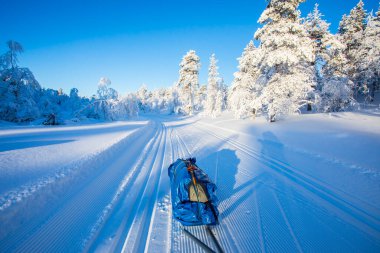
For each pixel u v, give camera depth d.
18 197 3.92
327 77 21.59
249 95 22.75
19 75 27.70
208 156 8.75
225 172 6.53
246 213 4.06
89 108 35.34
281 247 3.11
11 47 27.23
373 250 3.04
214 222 3.30
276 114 17.30
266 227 3.60
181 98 49.38
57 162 6.61
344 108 23.27
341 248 3.08
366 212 4.04
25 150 8.70
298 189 5.14
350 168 6.32
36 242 3.18
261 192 5.00
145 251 3.06
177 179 3.72
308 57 14.94
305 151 8.57
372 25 25.80
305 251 3.03
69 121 30.33
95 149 8.59
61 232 3.45
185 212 3.37
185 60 42.78
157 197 4.80
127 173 6.46
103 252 3.03
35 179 4.98
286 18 15.76
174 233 3.47
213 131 17.61
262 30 16.53
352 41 28.39
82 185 5.35
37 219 3.75
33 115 28.75
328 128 13.05
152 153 9.58
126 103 36.72
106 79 35.62
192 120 34.47
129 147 10.39
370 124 13.66
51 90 42.94
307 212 4.09
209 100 39.69
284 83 16.25
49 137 13.01
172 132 18.62
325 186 5.25
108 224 3.72
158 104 81.62
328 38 19.89
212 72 40.19
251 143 11.14
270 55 15.59
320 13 20.61
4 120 26.83
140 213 4.10
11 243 3.11
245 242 3.22
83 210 4.16
